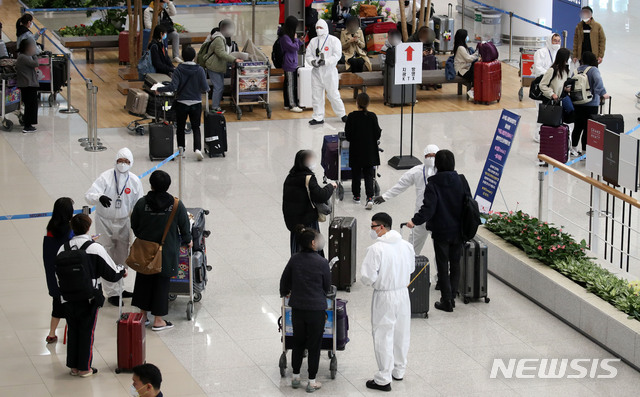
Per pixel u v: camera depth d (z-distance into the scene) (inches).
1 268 462.0
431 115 746.2
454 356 383.6
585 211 548.1
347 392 355.9
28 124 681.6
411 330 405.7
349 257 436.8
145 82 700.7
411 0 984.3
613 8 1200.8
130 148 649.6
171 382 359.9
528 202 558.3
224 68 729.0
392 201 558.6
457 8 1142.3
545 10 991.6
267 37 975.6
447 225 412.2
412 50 590.6
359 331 403.9
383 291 351.6
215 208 542.3
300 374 368.5
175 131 684.7
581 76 637.3
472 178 597.0
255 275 456.1
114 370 371.2
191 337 396.8
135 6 824.3
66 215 377.1
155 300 396.2
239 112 730.2
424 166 447.8
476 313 422.0
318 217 424.8
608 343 387.5
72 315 359.9
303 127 711.7
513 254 445.7
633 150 448.5
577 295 403.9
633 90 824.9
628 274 430.3
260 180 591.2
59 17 976.3
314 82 709.3
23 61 664.4
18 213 530.3
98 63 910.4
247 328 405.4
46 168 605.9
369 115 530.6
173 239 392.5
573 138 657.6
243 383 361.4
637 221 539.5
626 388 360.2
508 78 871.1
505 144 494.9
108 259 362.3
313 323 345.4
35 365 374.0
